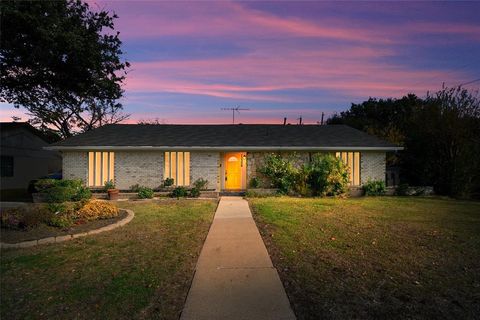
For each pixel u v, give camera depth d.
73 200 15.22
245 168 18.23
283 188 16.75
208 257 6.61
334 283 5.28
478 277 5.55
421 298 4.75
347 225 9.41
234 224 9.65
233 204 13.52
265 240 7.87
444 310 4.40
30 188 21.34
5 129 24.02
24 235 8.21
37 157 27.89
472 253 6.86
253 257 6.60
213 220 10.27
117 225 9.37
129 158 17.30
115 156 17.25
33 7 10.48
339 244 7.47
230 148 17.17
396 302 4.62
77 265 6.18
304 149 17.39
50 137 34.12
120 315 4.30
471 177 16.91
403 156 19.97
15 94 14.65
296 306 4.52
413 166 19.55
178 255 6.76
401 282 5.32
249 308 4.46
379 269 5.89
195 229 9.05
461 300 4.69
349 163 17.91
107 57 12.91
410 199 15.59
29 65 12.06
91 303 4.64
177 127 20.77
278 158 17.66
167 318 4.22
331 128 21.12
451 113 17.55
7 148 24.17
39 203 14.96
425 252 6.90
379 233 8.51
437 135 17.92
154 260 6.45
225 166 18.23
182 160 17.48
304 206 12.84
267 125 21.73
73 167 17.20
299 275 5.63
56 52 11.52
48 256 6.71
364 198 15.88
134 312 4.38
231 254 6.80
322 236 8.16
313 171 16.56
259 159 17.91
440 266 6.07
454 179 17.11
